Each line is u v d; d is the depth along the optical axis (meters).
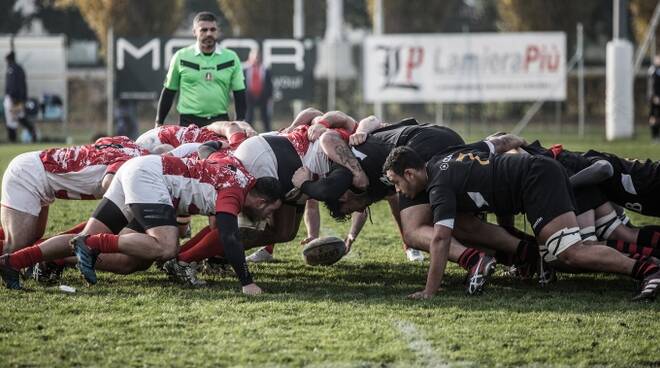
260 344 14.88
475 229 20.06
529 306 17.69
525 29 87.31
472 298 18.44
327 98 81.38
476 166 18.59
